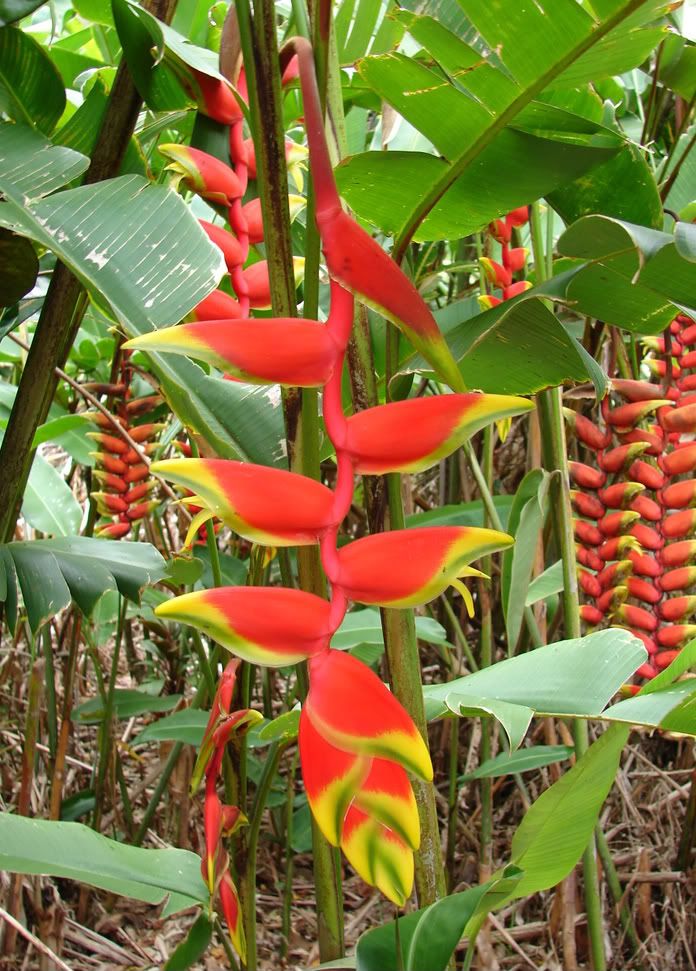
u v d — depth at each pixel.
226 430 0.93
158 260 0.81
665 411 1.13
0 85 1.05
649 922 1.46
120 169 1.09
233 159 1.06
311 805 0.51
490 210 1.00
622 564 1.11
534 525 1.08
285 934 1.48
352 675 0.51
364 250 0.54
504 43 0.81
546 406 1.17
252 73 0.74
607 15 0.76
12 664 1.85
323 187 0.55
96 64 1.60
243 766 1.02
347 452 0.54
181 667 1.91
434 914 0.78
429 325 0.56
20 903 1.33
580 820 0.85
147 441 1.59
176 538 2.45
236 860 1.02
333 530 0.54
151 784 1.80
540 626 1.56
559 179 0.95
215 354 0.52
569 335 0.97
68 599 1.02
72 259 0.77
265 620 0.52
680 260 0.78
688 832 1.49
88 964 1.42
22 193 0.84
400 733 0.50
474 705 0.81
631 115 1.68
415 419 0.54
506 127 0.89
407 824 0.51
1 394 1.67
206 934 0.96
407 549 0.53
